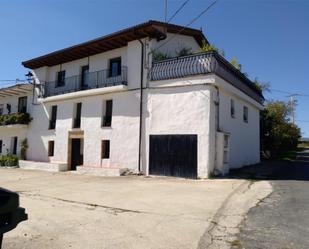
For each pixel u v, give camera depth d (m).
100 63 19.41
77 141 20.06
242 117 18.55
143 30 16.06
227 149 15.36
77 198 9.41
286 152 35.09
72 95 19.62
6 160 23.19
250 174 14.62
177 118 14.80
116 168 16.42
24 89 23.80
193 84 14.40
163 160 15.10
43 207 8.09
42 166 20.25
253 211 7.27
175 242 5.23
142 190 10.72
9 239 5.27
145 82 16.28
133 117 16.59
